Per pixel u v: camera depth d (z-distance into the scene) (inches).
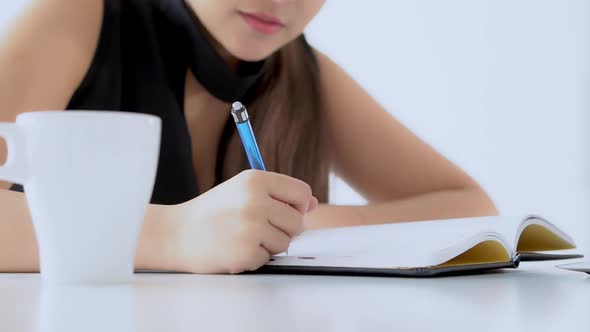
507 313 14.2
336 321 12.8
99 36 47.9
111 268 19.6
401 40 116.7
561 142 119.1
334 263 25.2
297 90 55.7
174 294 17.7
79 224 19.1
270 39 47.5
